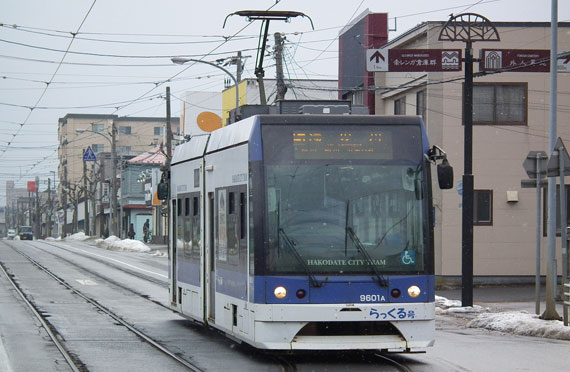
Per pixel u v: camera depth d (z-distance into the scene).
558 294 37.47
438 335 26.12
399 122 18.94
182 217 25.59
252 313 18.11
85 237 139.38
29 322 27.69
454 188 45.34
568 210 45.56
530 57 34.38
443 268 45.19
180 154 26.25
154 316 29.98
